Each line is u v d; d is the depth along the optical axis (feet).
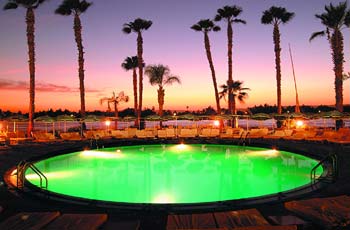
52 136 67.51
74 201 20.81
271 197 21.15
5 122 81.00
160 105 114.83
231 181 35.81
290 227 12.45
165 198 29.78
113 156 53.06
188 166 45.09
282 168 41.73
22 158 42.01
